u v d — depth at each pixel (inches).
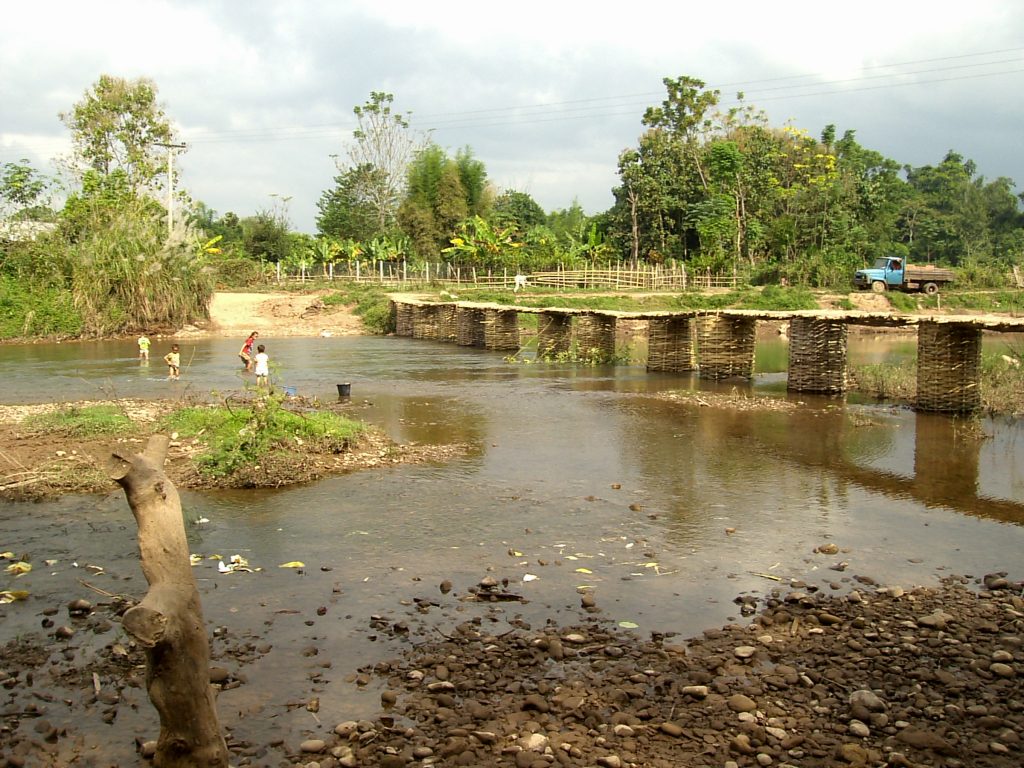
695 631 273.6
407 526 386.0
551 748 203.3
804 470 500.1
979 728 212.1
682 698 228.1
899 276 1951.3
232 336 1572.3
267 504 421.4
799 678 239.3
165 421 603.8
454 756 199.6
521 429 630.5
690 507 420.2
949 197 3410.4
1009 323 649.6
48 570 329.1
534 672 244.2
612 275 2117.4
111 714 219.8
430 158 2527.1
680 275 2165.4
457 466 506.6
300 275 2480.3
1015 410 702.5
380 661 250.4
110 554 347.9
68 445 537.6
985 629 273.4
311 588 309.7
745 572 329.1
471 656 253.4
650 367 1039.6
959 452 549.6
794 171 2726.4
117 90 1989.4
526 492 446.6
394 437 596.1
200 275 1626.5
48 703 226.4
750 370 955.3
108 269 1493.6
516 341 1334.9
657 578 321.7
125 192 1866.4
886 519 400.5
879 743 205.5
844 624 278.4
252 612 287.1
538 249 2384.4
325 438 535.5
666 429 631.8
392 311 1706.4
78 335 1457.9
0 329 1408.7
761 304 1840.6
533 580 318.0
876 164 3267.7
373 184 2844.5
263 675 241.3
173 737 173.3
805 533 378.6
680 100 2632.9
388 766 195.0
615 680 238.7
